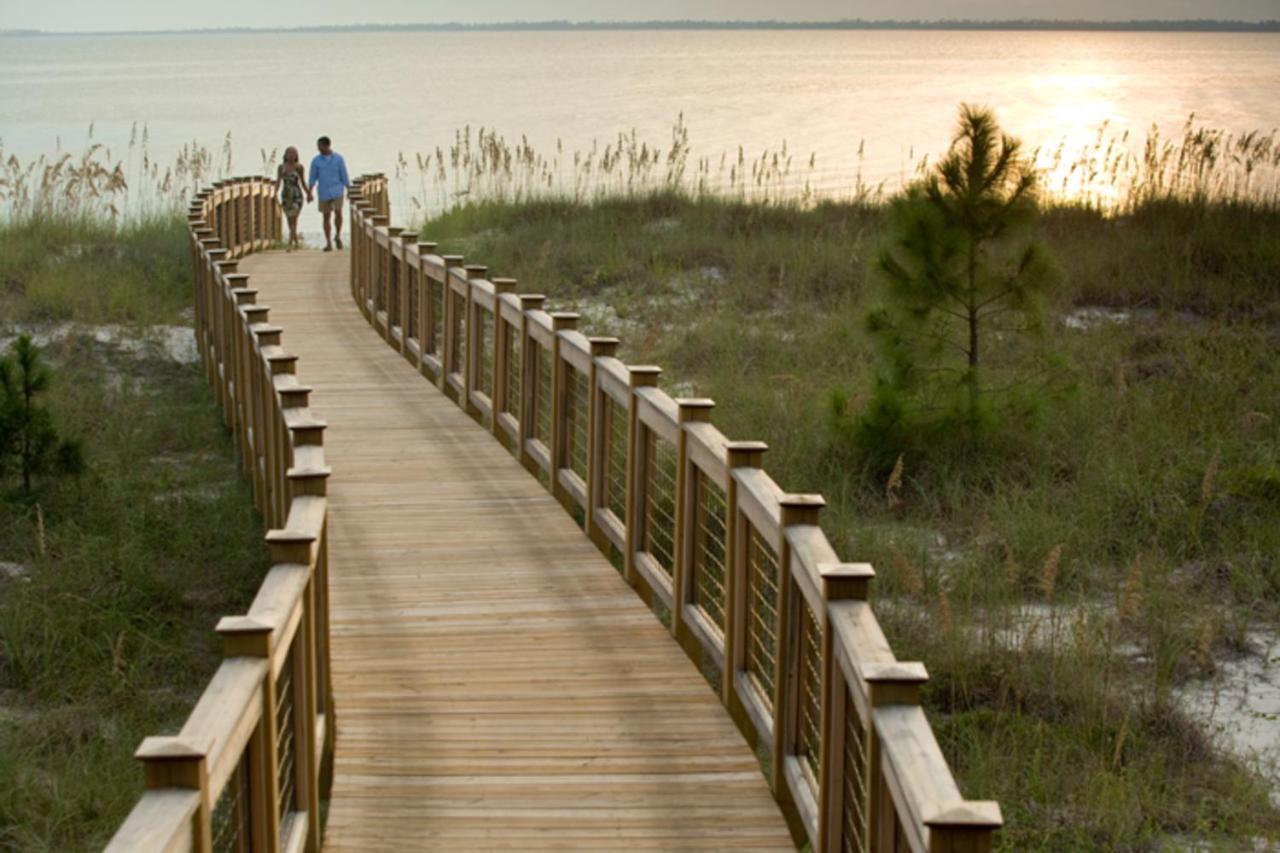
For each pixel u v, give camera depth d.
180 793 5.02
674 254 30.02
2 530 15.46
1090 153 71.88
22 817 9.58
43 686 11.88
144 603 13.51
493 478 16.03
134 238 33.25
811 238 30.80
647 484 12.28
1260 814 9.51
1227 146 33.38
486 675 10.46
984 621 12.33
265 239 40.03
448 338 20.36
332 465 16.55
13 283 28.19
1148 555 14.06
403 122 118.44
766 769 10.29
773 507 8.53
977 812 4.73
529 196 37.44
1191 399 18.83
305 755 7.77
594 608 11.92
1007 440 16.97
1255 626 12.84
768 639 10.27
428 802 8.48
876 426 16.61
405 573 12.77
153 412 21.17
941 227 16.83
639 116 124.69
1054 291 25.09
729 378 20.36
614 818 8.30
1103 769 9.85
